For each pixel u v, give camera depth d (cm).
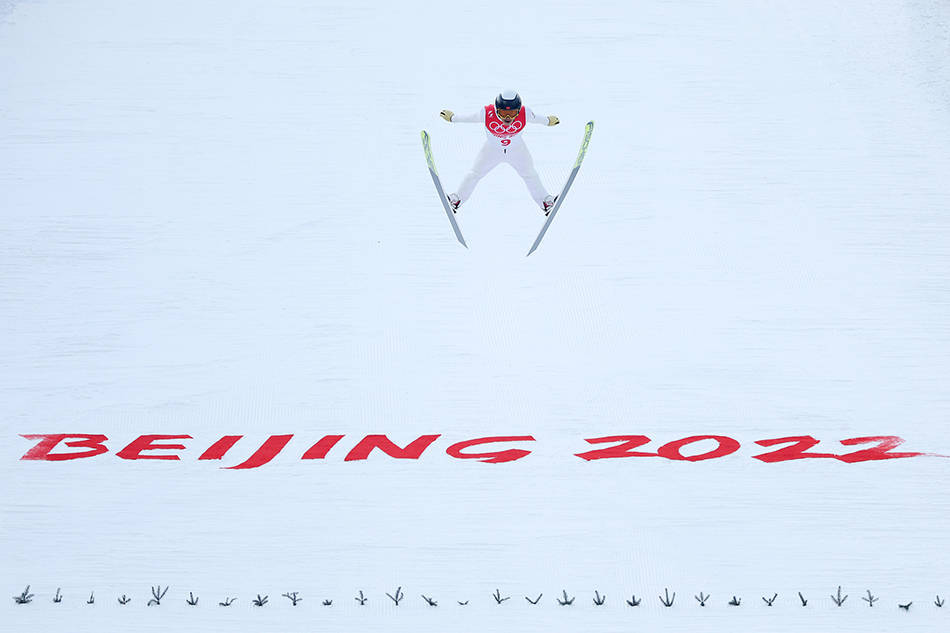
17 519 2744
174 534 2712
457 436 3036
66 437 3008
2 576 2589
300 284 3625
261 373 3256
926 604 2527
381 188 4112
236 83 4797
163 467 2914
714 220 3912
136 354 3319
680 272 3666
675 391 3188
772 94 4684
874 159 4228
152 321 3453
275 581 2589
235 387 3200
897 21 5300
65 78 4788
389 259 3747
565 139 4369
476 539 2711
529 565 2636
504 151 3519
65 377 3225
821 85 4744
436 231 3891
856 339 3372
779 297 3547
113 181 4119
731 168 4191
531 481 2886
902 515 2770
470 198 4059
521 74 4841
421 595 2553
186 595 2545
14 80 4747
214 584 2578
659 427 3062
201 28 5269
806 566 2628
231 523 2747
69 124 4459
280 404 3141
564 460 2953
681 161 4238
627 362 3300
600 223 3909
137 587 2567
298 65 4944
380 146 4362
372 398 3167
